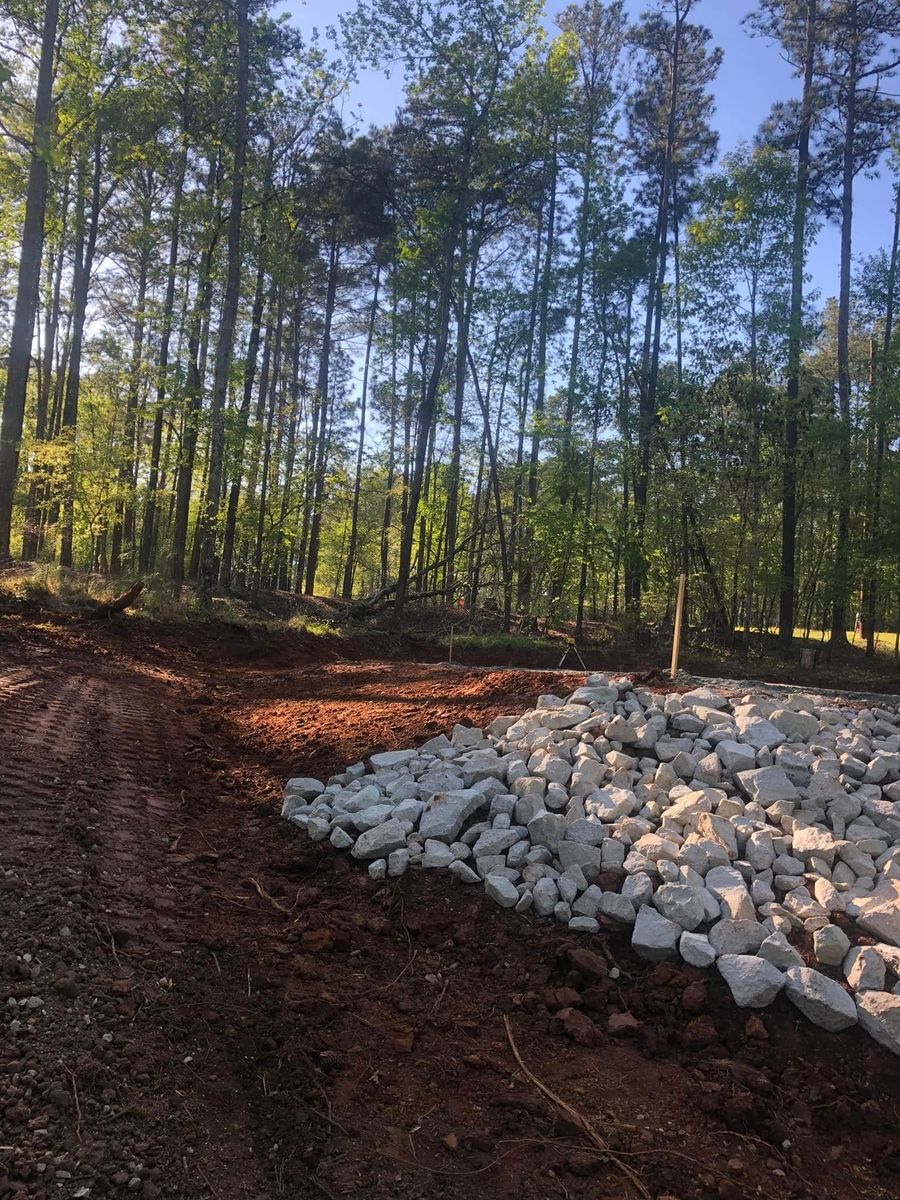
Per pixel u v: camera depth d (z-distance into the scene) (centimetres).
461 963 409
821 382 2322
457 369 2398
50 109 1539
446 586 2619
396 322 2486
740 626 2772
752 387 2053
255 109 1800
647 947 411
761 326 2103
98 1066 273
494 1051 346
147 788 555
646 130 2648
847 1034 370
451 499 2447
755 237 2069
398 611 2034
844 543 2203
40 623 1146
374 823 516
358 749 668
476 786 554
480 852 484
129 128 1950
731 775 561
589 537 2244
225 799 583
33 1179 227
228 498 2291
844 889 452
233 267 1675
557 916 438
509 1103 313
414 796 555
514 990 392
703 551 2252
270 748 710
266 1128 278
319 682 1048
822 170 2478
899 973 387
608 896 440
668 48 2534
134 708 761
